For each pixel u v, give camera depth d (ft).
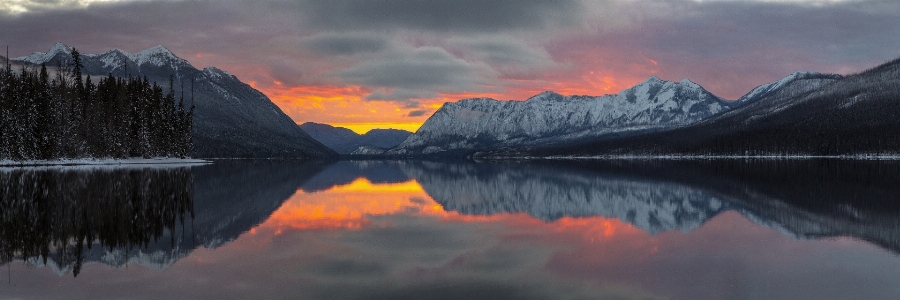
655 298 47.83
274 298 47.44
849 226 90.27
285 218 101.19
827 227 89.20
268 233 83.10
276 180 224.74
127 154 379.55
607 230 88.33
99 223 90.53
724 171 326.03
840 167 369.50
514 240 78.38
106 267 58.90
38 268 58.08
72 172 236.43
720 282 53.26
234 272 56.85
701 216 106.42
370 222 97.19
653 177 261.03
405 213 112.16
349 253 67.82
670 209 119.65
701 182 216.74
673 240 78.07
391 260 63.67
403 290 50.29
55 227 86.02
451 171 371.97
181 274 55.77
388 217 105.19
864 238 78.18
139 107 396.78
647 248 71.61
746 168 376.07
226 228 87.45
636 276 55.83
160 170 283.79
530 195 160.35
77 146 339.16
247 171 319.68
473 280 54.13
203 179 215.72
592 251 69.56
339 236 80.94
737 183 207.31
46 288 49.98
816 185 190.60
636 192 169.48
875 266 59.47
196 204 122.52
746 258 64.49
